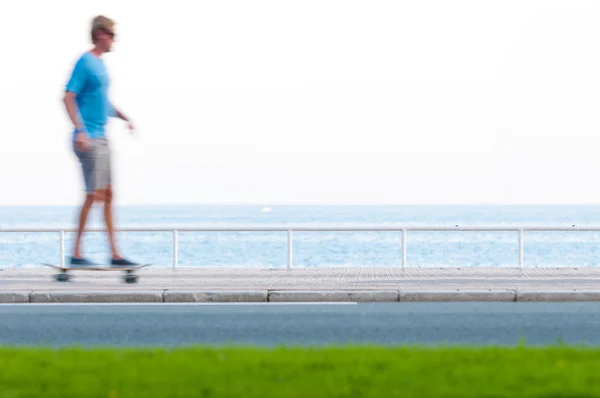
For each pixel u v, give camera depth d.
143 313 15.55
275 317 14.95
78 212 18.86
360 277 20.44
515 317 14.85
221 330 13.51
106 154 18.50
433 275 20.98
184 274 21.19
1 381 8.73
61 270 19.48
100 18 18.23
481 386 8.38
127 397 7.99
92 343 12.39
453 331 13.31
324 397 7.98
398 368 9.32
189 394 8.09
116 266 18.92
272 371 9.20
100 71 18.09
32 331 13.48
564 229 21.92
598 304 16.80
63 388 8.41
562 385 8.36
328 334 13.09
